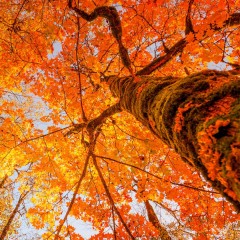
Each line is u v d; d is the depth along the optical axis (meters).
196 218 5.23
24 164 5.64
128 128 5.73
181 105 1.67
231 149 1.07
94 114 6.07
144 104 2.38
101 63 5.59
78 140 6.01
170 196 5.07
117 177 5.46
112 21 3.92
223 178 1.14
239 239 5.21
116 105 4.24
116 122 5.71
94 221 5.30
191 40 3.63
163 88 2.25
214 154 1.17
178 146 1.71
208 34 3.59
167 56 4.27
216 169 1.17
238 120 1.16
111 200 4.21
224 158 1.11
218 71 2.04
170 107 1.75
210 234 5.17
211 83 1.73
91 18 3.90
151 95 2.32
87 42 5.25
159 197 5.16
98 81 5.11
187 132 1.54
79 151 6.00
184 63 4.74
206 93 1.61
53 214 5.21
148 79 2.83
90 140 4.65
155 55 5.34
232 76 1.94
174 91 1.84
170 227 5.51
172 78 2.50
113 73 5.74
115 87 4.03
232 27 4.03
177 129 1.62
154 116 2.06
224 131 1.20
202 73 1.97
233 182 1.06
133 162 5.23
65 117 6.13
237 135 1.09
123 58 4.05
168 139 1.89
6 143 5.31
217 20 3.52
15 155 5.45
